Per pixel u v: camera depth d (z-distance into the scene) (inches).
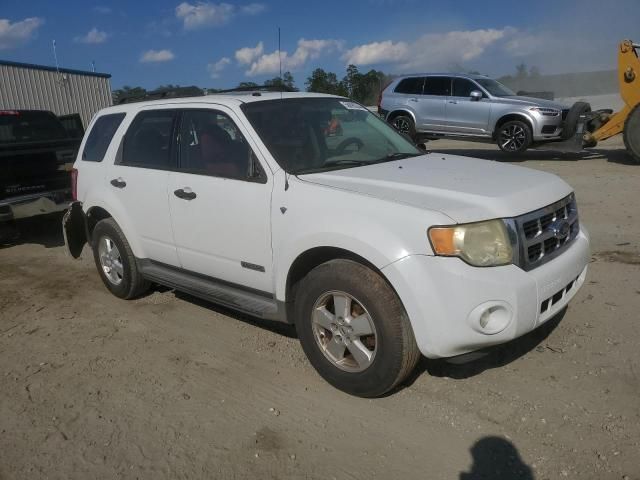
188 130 179.9
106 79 1021.2
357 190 138.0
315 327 144.9
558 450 117.3
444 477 112.8
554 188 144.1
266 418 135.9
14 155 290.0
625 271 211.0
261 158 155.9
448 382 145.4
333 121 180.2
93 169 217.3
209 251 172.7
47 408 146.3
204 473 118.3
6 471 122.3
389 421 131.7
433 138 577.0
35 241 326.0
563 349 156.4
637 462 112.0
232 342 177.9
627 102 472.1
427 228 121.5
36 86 910.4
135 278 211.3
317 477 115.3
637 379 139.9
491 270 121.3
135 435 132.5
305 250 141.1
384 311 128.2
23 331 197.6
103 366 167.5
